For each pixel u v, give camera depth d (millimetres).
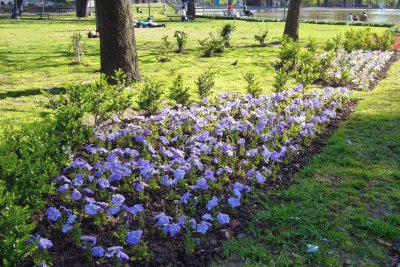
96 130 5738
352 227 3949
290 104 7238
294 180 4945
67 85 6082
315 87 9711
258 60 14016
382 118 7398
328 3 85562
